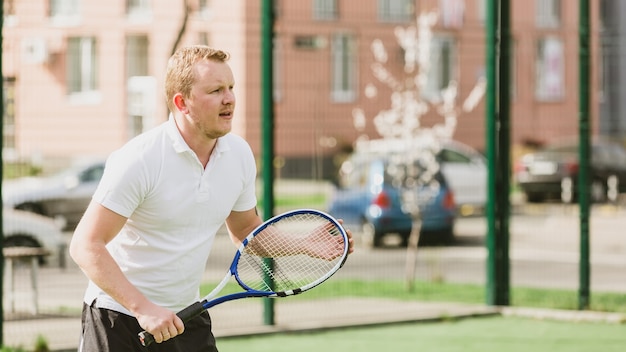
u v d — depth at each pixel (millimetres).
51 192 22375
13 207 22016
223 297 5625
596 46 13461
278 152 20688
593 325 11555
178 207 5359
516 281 15812
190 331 5691
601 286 15023
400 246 20969
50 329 11305
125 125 15844
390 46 28453
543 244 21703
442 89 33906
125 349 5477
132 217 5363
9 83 12016
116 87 15969
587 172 12219
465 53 34469
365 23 31203
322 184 23031
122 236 5430
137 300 5098
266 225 5797
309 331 11133
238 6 18141
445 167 25062
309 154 21953
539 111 28078
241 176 5613
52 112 13445
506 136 12367
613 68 13578
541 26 39156
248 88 13891
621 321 11664
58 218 22453
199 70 5250
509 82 12406
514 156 32406
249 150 5695
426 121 24109
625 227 23938
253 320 11688
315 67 24562
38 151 13344
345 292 14289
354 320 11617
